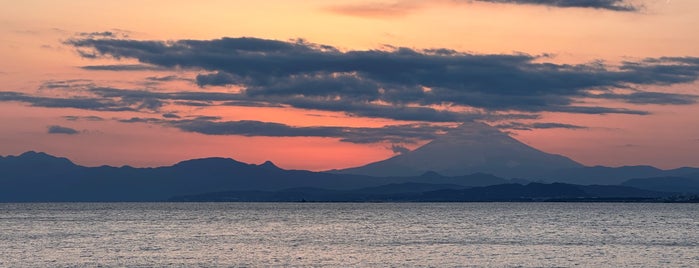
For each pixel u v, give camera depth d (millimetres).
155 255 119812
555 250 128250
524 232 174875
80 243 142125
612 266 106125
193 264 108375
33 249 129875
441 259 114625
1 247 133875
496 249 130000
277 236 162000
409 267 105438
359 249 130125
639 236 161125
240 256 118625
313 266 106312
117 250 127938
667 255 120188
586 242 144500
